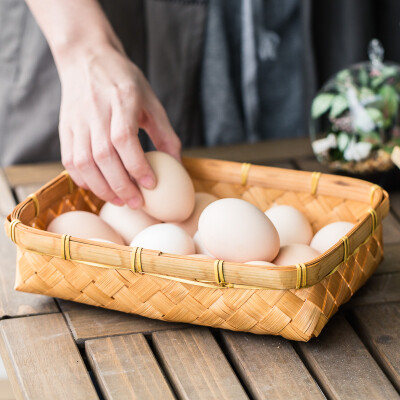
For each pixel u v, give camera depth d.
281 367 0.84
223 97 1.36
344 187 0.95
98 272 0.87
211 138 1.40
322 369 0.84
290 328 0.85
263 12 1.36
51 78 1.27
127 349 0.86
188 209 0.95
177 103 1.33
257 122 1.41
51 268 0.89
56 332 0.88
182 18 1.29
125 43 1.29
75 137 0.95
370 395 0.82
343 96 1.09
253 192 0.99
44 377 0.84
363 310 0.91
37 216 0.93
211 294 0.85
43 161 1.32
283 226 0.93
